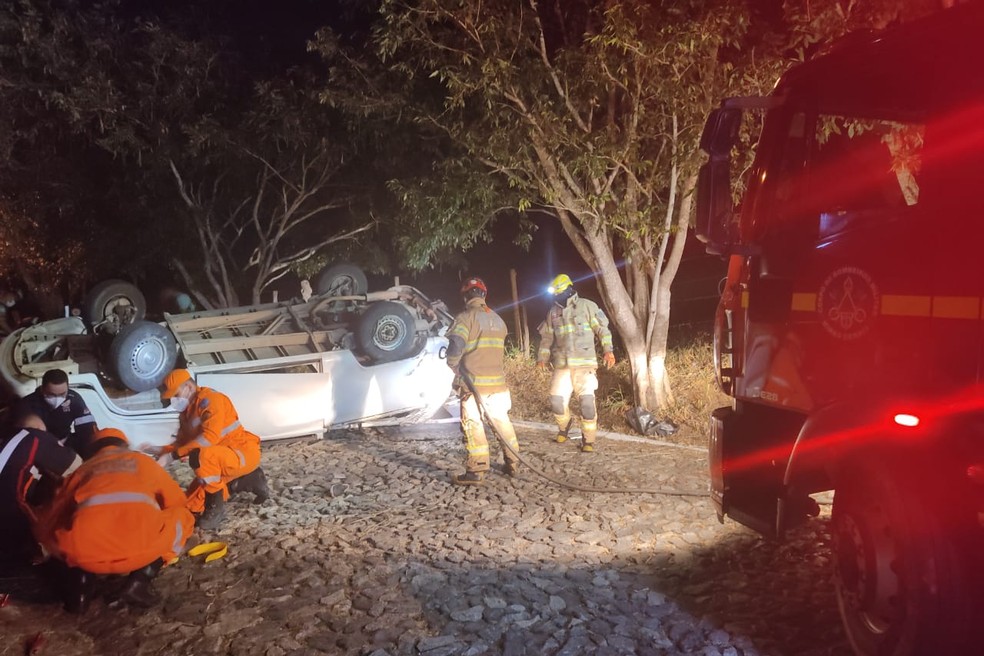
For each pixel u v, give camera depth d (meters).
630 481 7.11
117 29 12.80
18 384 7.70
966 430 3.10
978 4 3.26
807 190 4.11
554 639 4.09
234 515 6.48
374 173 13.44
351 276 10.65
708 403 9.73
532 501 6.62
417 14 8.64
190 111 12.88
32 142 13.01
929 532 3.22
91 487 4.57
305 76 12.58
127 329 8.03
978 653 3.24
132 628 4.45
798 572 4.84
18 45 12.21
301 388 8.95
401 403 9.67
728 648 3.90
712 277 14.85
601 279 9.80
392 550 5.55
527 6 8.98
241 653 4.11
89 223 14.30
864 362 3.58
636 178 9.38
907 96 3.91
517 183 9.16
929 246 3.28
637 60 8.12
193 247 14.73
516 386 11.70
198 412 6.17
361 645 4.13
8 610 4.71
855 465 3.61
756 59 8.22
